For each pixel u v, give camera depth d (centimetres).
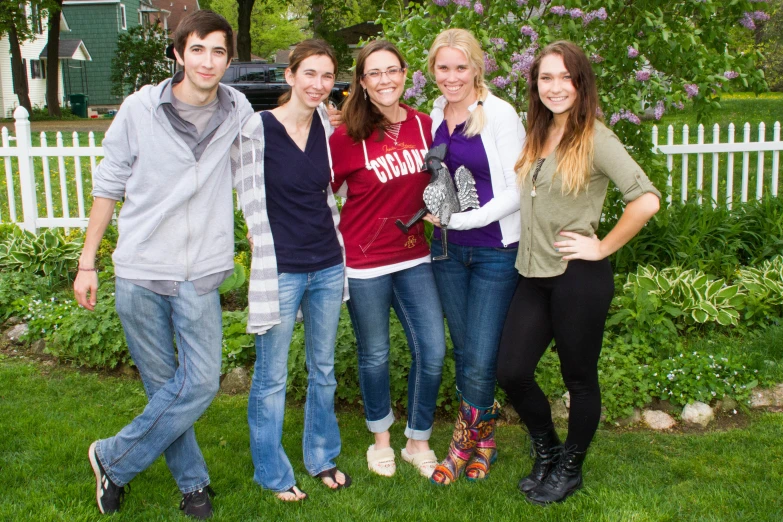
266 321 301
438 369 341
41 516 303
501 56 531
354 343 432
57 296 583
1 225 698
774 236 620
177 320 291
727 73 570
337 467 358
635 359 446
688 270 556
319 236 312
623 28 550
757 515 309
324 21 2728
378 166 313
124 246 283
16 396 436
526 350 310
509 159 308
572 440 321
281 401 325
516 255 317
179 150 275
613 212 612
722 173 1045
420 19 550
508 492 335
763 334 495
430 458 358
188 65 265
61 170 744
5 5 2455
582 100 285
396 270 327
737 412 417
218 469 353
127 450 300
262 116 300
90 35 3709
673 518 309
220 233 292
